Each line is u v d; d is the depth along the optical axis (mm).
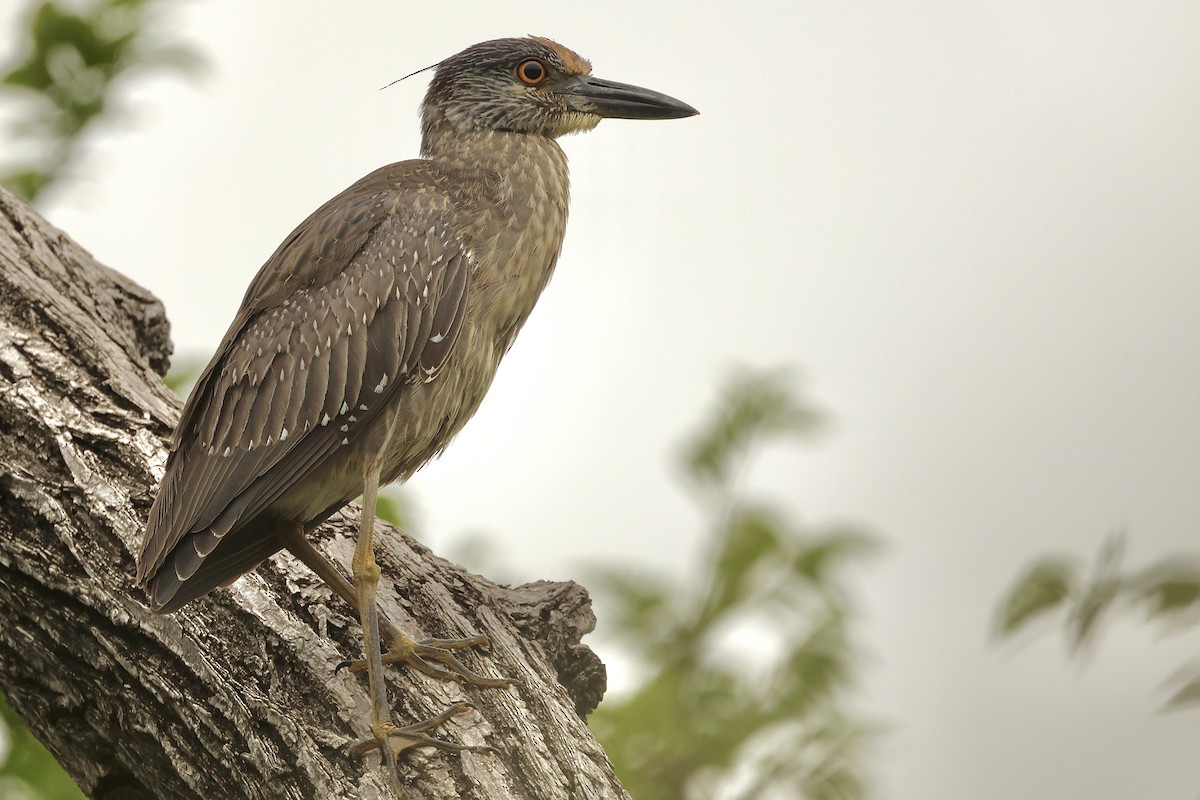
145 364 11141
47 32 12773
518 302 10930
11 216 11414
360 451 10102
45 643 9180
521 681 9414
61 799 11383
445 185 10867
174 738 8844
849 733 11938
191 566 9023
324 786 8469
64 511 9422
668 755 12023
